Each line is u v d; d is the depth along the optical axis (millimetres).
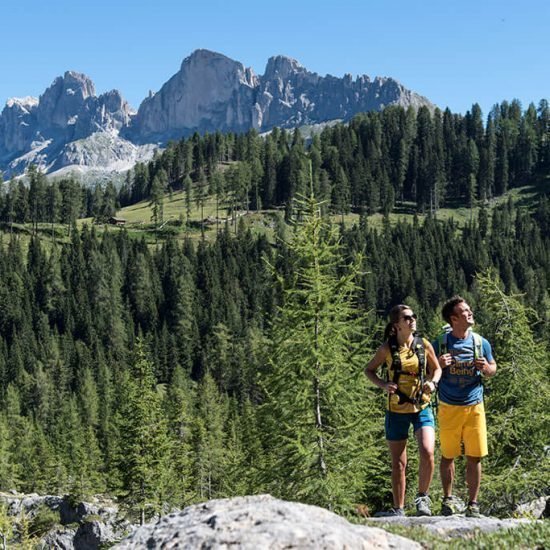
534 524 7188
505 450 20641
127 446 39906
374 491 20844
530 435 20297
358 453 17500
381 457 20375
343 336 18719
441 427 9602
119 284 180875
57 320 172625
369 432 18062
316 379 17875
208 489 67375
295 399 17531
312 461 17250
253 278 186250
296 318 18203
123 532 45219
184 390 120438
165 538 5746
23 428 111375
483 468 20500
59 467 83500
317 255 18469
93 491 63531
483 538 6844
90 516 53812
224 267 190500
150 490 39438
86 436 94000
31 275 180375
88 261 187625
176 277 185125
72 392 136875
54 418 125812
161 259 194750
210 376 133750
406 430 9461
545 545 6406
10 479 88812
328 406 17984
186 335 156375
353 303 18766
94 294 178000
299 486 17219
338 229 19109
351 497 17094
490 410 21031
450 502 9664
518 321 21266
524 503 18531
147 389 40875
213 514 5953
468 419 9414
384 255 193500
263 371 18969
